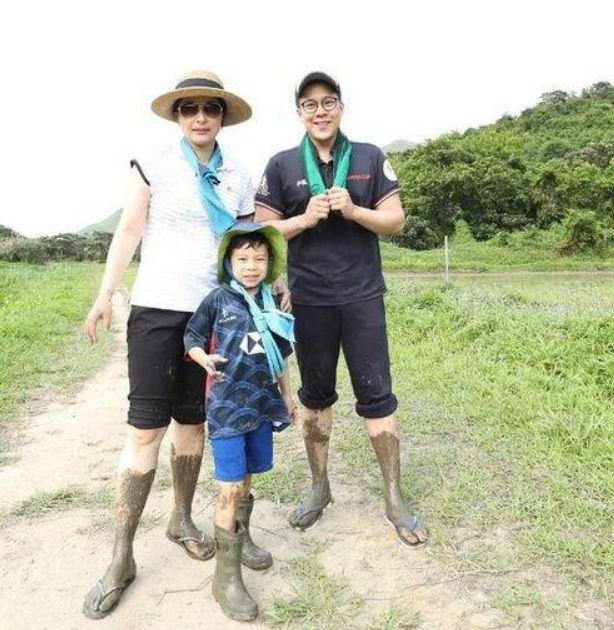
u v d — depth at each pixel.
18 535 2.96
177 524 2.76
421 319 7.59
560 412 4.15
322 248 2.87
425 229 41.28
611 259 31.42
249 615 2.26
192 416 2.66
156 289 2.47
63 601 2.42
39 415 5.20
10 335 8.13
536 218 42.81
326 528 2.94
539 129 72.44
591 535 2.68
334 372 3.02
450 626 2.18
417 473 3.42
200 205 2.51
